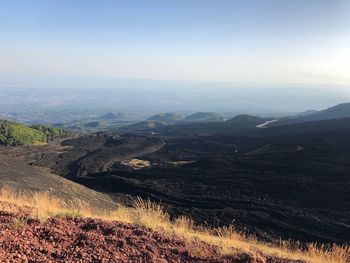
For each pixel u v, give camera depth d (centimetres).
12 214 737
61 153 8581
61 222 727
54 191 2338
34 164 7144
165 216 964
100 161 7712
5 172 2509
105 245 602
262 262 639
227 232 1079
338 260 811
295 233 2773
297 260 727
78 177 5534
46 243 591
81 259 536
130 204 3547
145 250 601
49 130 11288
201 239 789
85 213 895
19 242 573
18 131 9444
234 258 638
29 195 1861
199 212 3378
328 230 2836
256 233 2695
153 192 4306
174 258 593
